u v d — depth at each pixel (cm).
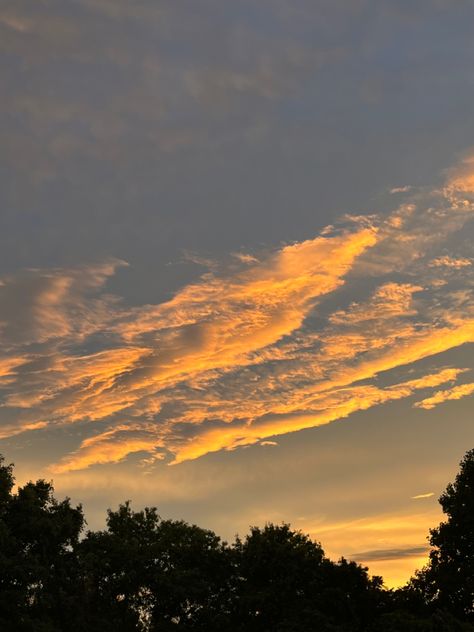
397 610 6344
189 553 7162
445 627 5691
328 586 6775
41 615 6053
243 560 6962
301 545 7088
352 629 6334
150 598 6938
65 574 6353
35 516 6506
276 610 6569
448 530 6788
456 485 6938
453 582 6575
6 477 6538
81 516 6812
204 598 6869
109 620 6700
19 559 6119
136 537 7388
